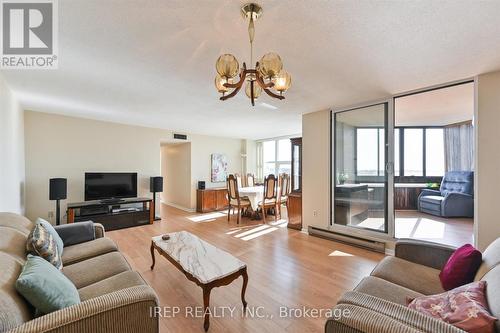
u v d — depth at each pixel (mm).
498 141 2379
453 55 2066
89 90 2969
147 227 4707
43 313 1127
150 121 4938
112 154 5027
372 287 1509
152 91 3006
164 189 7898
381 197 3441
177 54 2053
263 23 1607
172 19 1571
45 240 1731
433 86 2879
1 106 2492
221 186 7164
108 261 1950
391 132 3312
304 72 2438
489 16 1516
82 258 2070
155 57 2104
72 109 3957
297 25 1632
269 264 2865
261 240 3836
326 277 2525
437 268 1811
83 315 1040
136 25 1638
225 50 1982
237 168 7613
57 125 4371
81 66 2279
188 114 4305
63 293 1195
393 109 3301
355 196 3740
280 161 7336
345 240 3637
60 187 3928
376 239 3414
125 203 4742
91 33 1736
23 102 3531
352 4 1420
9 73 2430
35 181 4148
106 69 2346
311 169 4266
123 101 3469
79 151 4609
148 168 5566
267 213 6055
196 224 4973
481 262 1439
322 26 1644
